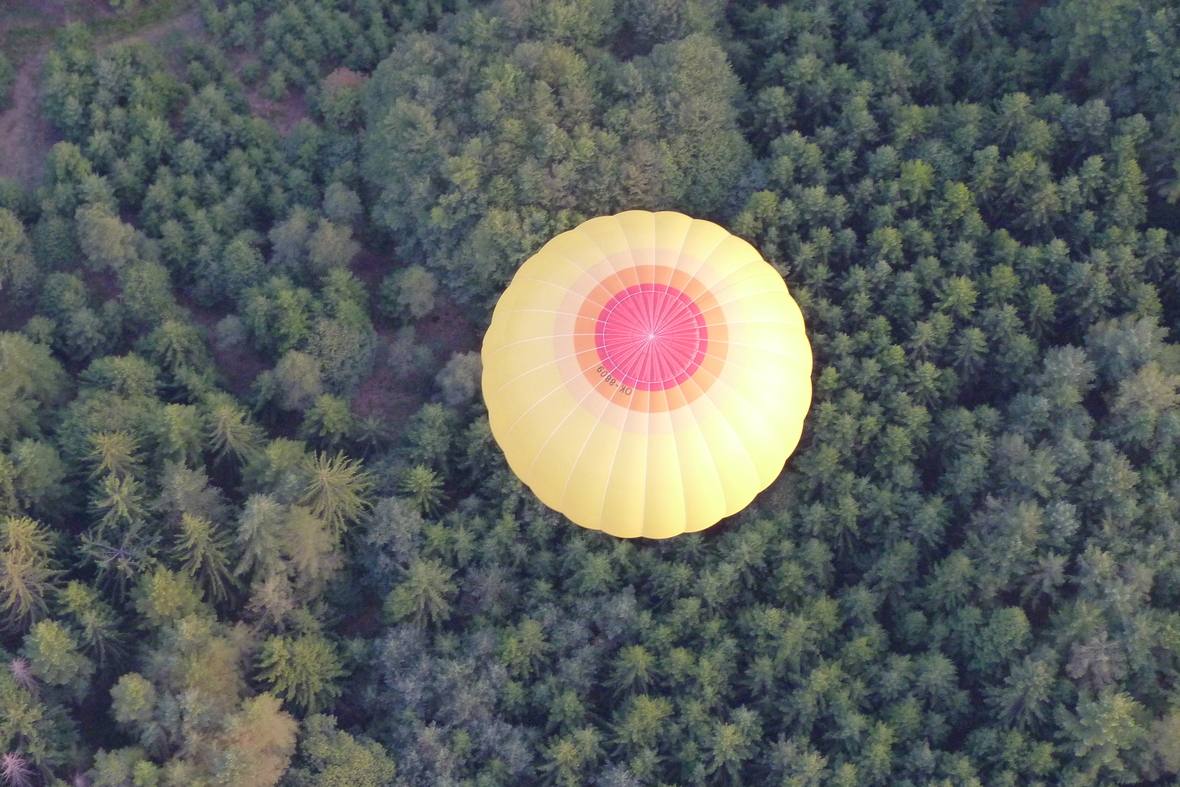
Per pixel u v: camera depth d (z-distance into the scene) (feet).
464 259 271.08
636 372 214.28
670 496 217.77
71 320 270.26
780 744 225.56
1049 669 225.35
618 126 271.49
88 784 220.43
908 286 258.78
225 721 219.41
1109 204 262.88
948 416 251.19
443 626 247.29
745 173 273.33
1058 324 262.47
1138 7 261.44
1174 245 259.39
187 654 224.74
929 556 246.88
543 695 235.40
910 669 232.12
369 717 239.91
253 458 252.01
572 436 216.54
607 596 242.99
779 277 234.79
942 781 219.82
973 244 264.31
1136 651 223.51
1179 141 257.14
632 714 229.45
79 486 249.96
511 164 270.87
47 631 221.87
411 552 244.42
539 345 220.43
